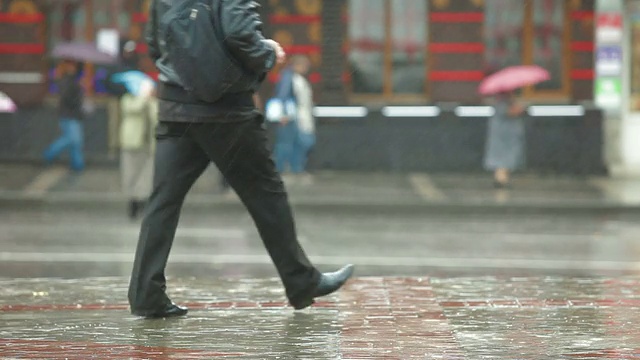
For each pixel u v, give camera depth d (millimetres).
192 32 19812
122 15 78938
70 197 61781
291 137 72250
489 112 78500
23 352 17969
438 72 79188
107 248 44406
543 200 63281
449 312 22094
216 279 28000
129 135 55469
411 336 19422
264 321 21078
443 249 45531
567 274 34719
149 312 21188
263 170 20891
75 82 72625
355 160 78688
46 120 78125
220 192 65375
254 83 20344
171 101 20453
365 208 61531
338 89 79062
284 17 78938
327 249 45250
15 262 39094
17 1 78938
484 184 71812
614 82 78062
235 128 20438
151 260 21047
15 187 66000
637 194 66750
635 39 78125
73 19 79250
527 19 79250
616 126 77750
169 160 20750
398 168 78562
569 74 78938
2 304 23344
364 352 18000
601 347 18484
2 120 78062
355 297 24141
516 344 18703
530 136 78125
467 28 79125
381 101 79625
